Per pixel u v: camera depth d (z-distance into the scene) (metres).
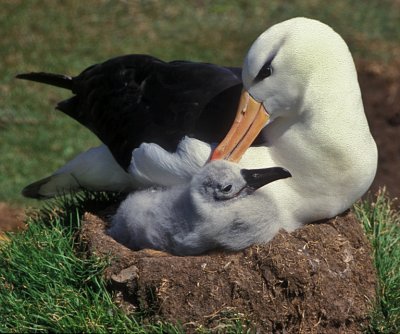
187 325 9.91
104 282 10.34
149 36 22.83
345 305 10.27
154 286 10.00
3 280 10.93
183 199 10.27
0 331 10.17
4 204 16.41
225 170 10.07
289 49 10.27
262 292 10.00
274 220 10.32
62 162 18.17
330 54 10.34
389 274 11.23
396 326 10.68
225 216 10.08
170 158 10.70
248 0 24.78
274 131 10.62
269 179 10.08
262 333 10.00
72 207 12.44
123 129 11.52
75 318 10.13
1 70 20.97
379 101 19.81
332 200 10.62
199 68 11.54
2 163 17.95
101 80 12.11
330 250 10.48
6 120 19.39
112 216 11.45
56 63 21.23
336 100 10.38
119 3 24.06
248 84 10.46
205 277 9.99
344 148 10.39
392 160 17.56
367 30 23.78
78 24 23.00
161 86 11.47
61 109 12.79
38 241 11.17
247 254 10.20
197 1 24.67
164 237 10.55
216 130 10.77
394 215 12.61
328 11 24.45
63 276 10.61
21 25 22.72
